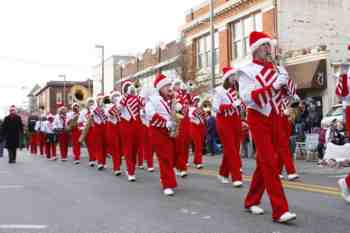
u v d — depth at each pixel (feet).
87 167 46.73
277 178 19.30
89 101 51.06
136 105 34.65
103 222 20.02
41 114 72.74
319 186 29.32
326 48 67.62
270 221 19.62
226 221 19.77
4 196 27.22
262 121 19.43
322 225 18.78
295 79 68.69
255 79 19.22
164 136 27.50
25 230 18.72
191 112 41.78
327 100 65.82
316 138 49.96
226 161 31.37
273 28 74.43
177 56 97.55
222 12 87.04
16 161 56.54
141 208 23.09
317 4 76.74
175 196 26.58
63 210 22.81
